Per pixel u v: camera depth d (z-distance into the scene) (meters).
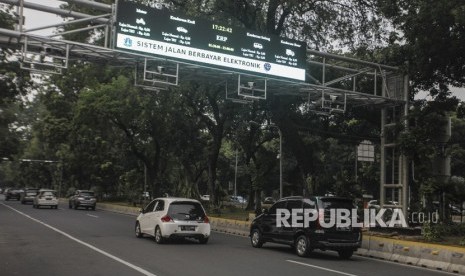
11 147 56.22
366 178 54.72
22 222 25.20
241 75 19.53
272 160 47.31
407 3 18.59
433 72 19.62
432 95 21.12
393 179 23.91
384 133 23.64
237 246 17.17
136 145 43.88
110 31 18.70
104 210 45.25
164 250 15.14
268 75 19.83
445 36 17.42
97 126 41.69
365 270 12.52
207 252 14.99
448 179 21.67
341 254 15.48
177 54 18.00
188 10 22.47
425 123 21.00
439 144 21.70
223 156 71.06
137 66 18.77
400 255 15.03
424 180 20.81
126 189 57.88
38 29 16.41
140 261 12.63
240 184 76.62
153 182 42.88
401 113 23.02
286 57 20.30
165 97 29.56
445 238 18.48
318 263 13.52
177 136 37.44
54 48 17.02
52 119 55.31
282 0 22.03
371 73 22.89
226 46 18.97
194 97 28.84
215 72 19.33
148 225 17.94
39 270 11.12
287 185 42.16
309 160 25.12
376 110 28.25
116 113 37.69
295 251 15.75
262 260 13.55
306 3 23.41
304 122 30.75
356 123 33.19
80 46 17.03
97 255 13.65
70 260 12.67
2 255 13.57
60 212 36.28
